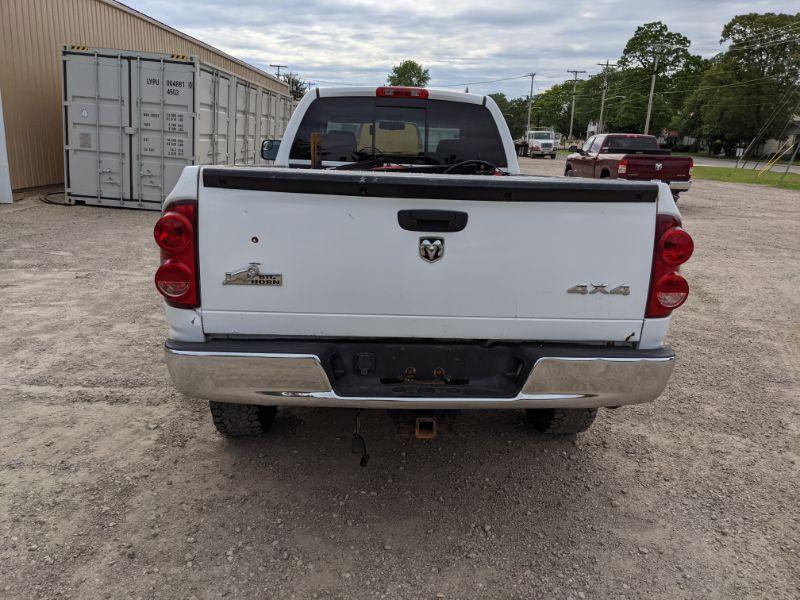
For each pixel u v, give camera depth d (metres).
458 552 2.83
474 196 2.65
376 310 2.75
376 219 2.66
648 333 2.86
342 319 2.75
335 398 2.73
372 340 2.83
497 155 4.98
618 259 2.77
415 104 4.84
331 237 2.67
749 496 3.38
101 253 8.43
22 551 2.67
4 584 2.48
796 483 3.53
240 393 2.74
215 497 3.14
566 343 2.87
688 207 18.09
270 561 2.71
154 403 4.12
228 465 3.45
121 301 6.31
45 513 2.94
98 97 11.77
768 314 7.08
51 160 13.70
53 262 7.80
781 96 68.56
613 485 3.44
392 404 2.75
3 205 11.71
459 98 4.85
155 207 12.18
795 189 26.62
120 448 3.56
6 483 3.15
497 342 2.86
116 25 15.26
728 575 2.74
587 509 3.20
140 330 5.48
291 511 3.07
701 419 4.32
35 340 5.14
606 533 3.01
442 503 3.20
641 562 2.81
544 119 117.19
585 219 2.72
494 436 3.94
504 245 2.71
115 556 2.68
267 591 2.53
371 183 2.60
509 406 2.81
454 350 2.84
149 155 11.98
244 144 15.73
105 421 3.86
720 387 4.90
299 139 4.87
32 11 12.60
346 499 3.19
